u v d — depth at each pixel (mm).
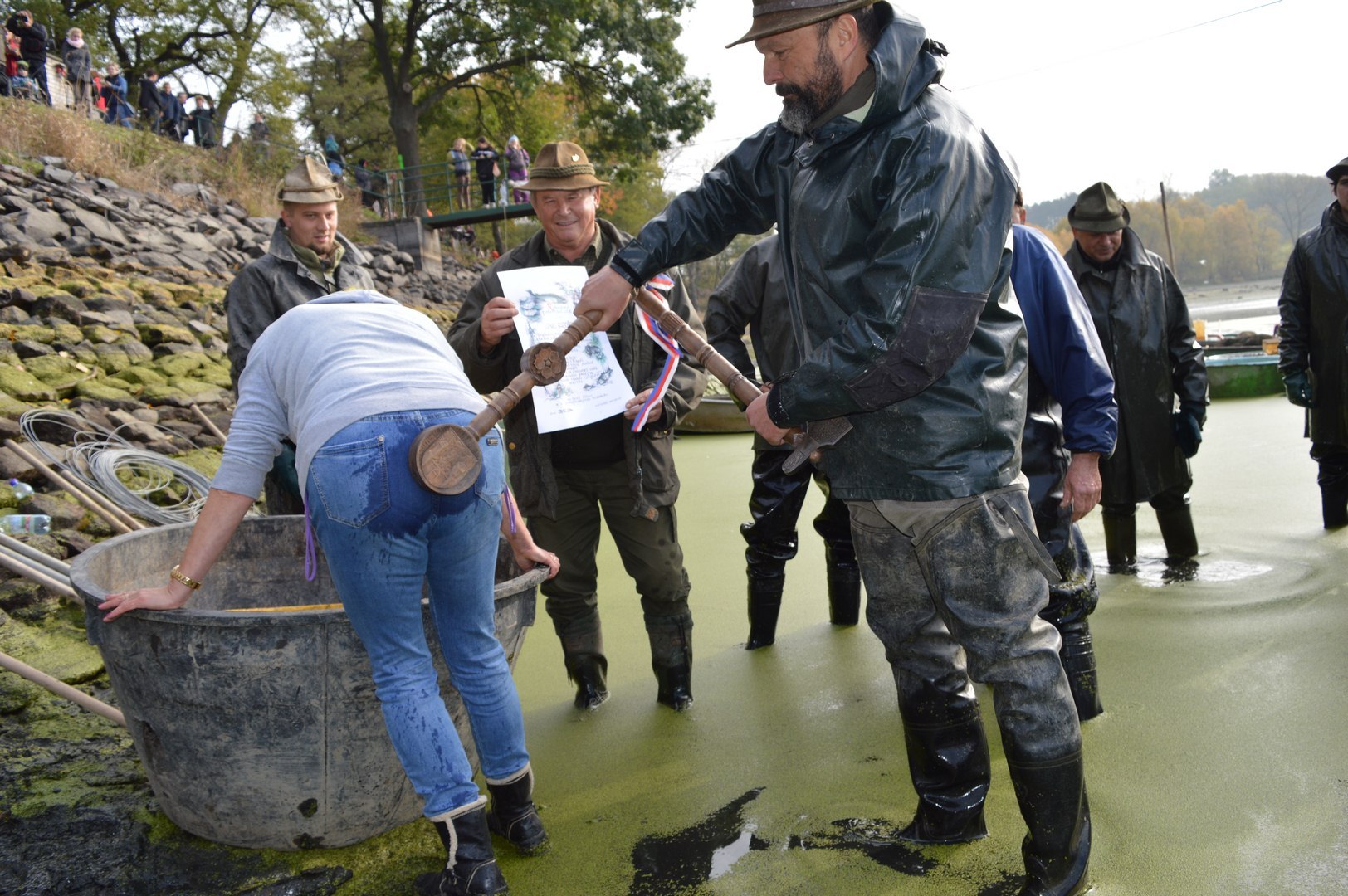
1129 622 4047
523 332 3135
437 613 2420
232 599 3277
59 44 27406
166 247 12453
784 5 2066
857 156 2111
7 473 4797
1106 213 4219
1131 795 2709
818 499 7293
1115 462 4527
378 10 29438
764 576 4039
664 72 29344
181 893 2410
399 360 2305
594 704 3580
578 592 3527
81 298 8172
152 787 2656
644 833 2701
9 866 2479
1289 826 2494
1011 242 2195
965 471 2129
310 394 2248
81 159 14227
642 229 2510
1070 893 2256
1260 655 3594
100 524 4684
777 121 2498
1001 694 2234
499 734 2492
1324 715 3061
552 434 3340
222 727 2430
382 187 29953
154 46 29828
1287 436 8375
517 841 2594
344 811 2551
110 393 6359
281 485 3695
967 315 1992
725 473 8836
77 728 3168
